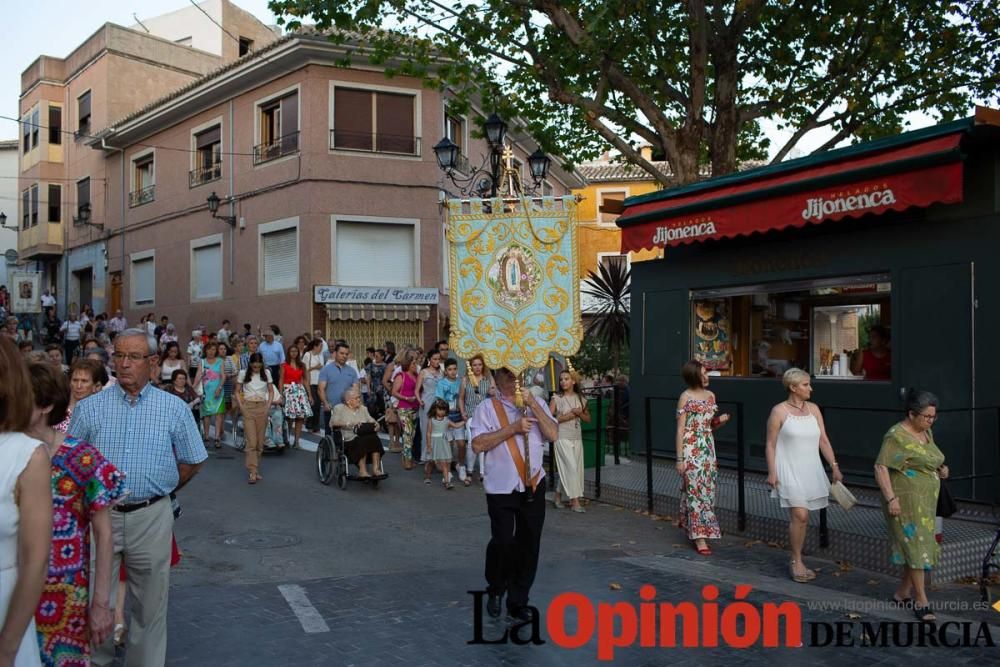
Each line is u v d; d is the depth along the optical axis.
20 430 3.13
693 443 8.35
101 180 32.06
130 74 32.03
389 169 23.09
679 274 12.05
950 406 8.83
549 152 16.77
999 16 13.48
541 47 14.60
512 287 6.71
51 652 3.57
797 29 14.38
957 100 14.70
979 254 8.65
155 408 4.73
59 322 30.36
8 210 45.41
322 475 12.23
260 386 12.17
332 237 22.48
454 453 12.50
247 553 8.21
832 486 7.23
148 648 4.70
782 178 9.96
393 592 6.88
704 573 7.48
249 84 24.11
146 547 4.65
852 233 9.87
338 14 13.30
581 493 10.30
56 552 3.63
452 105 15.12
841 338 10.23
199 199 26.22
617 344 19.25
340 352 12.86
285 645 5.60
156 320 28.33
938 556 6.60
